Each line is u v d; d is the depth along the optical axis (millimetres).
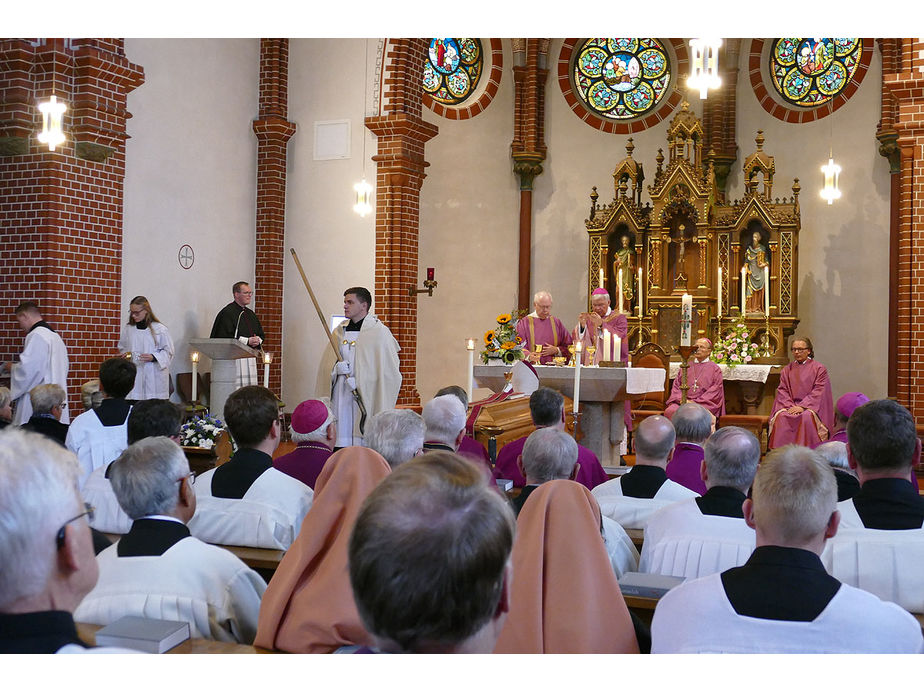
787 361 14570
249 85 13156
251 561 3660
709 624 2240
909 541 3119
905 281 10508
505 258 16828
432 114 16156
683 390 11805
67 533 1444
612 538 3582
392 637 1311
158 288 11500
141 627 2355
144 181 11266
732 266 15375
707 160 16062
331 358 8930
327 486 2666
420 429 3604
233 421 3994
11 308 9883
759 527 2305
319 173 13234
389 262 12758
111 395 6227
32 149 9805
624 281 15969
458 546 1275
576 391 7184
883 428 3199
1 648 1398
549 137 17031
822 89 15500
